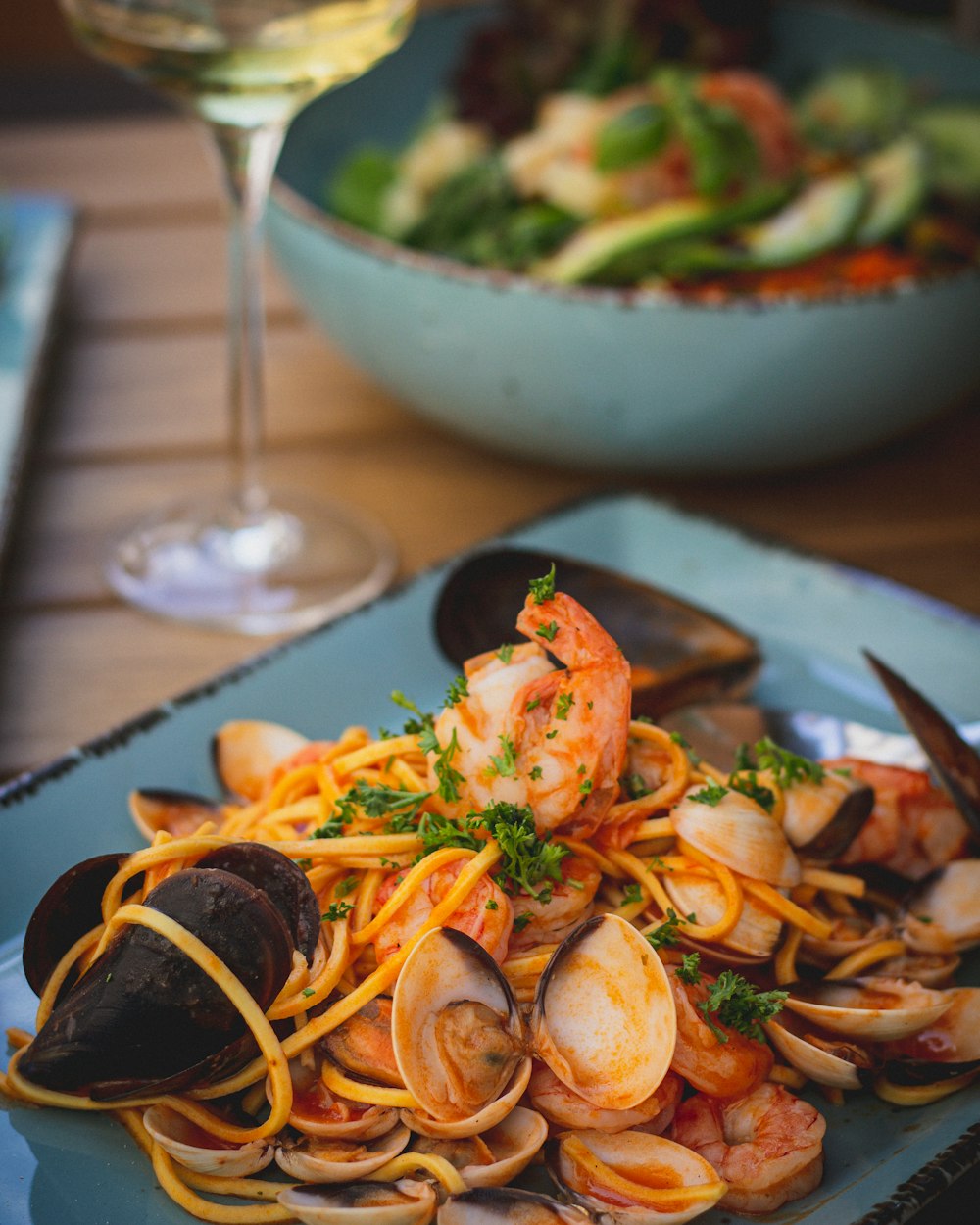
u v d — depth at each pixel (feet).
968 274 2.05
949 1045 1.49
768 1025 1.47
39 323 2.38
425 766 1.61
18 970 1.52
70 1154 1.40
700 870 1.55
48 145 3.23
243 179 2.08
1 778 1.83
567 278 2.45
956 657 1.86
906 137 2.81
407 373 2.19
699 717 1.75
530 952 1.49
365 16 1.96
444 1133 1.37
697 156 2.56
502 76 2.88
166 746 1.71
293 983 1.43
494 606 1.81
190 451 2.36
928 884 1.59
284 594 2.10
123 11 1.91
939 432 2.42
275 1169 1.42
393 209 2.72
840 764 1.66
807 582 1.94
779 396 2.10
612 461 2.21
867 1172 1.41
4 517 2.04
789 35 3.09
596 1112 1.40
